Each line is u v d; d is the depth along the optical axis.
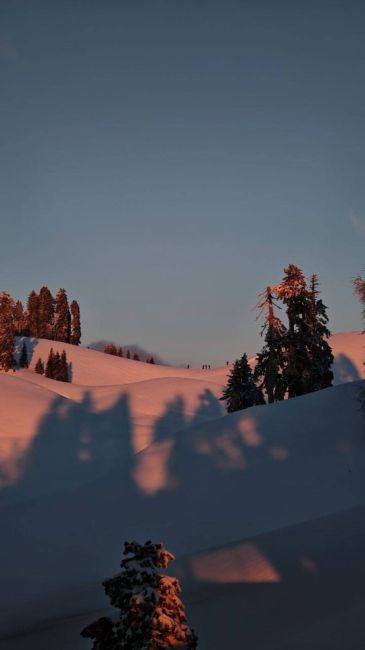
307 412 27.81
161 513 22.34
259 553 14.75
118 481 25.94
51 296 159.12
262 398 53.16
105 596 15.90
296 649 8.51
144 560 7.53
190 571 14.78
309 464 22.98
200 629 10.45
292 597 11.30
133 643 7.12
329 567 12.59
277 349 41.16
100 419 52.84
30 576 18.94
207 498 22.47
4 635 13.41
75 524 23.14
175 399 84.06
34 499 26.67
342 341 134.62
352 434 24.64
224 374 141.88
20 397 53.16
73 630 12.87
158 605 7.31
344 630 8.92
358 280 22.92
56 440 45.28
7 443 42.97
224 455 25.58
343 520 15.89
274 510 20.14
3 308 94.81
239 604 11.51
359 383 29.77
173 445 27.62
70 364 134.38
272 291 41.59
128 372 141.25
